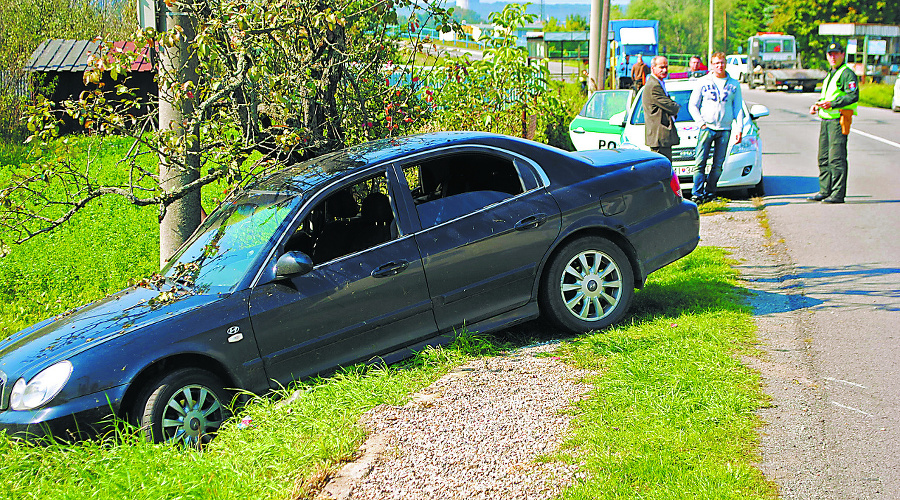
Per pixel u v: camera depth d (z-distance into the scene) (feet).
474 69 32.83
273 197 19.39
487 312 19.74
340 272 18.22
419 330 19.04
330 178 19.01
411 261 18.78
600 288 20.81
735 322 20.66
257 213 19.21
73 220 41.55
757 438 14.07
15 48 82.99
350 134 26.25
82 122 21.57
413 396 16.74
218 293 17.57
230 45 22.13
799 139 68.85
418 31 26.53
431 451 14.15
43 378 15.81
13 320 26.99
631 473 12.78
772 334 19.84
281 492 13.12
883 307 21.54
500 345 19.92
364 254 18.56
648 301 22.95
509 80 33.91
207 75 21.88
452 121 32.50
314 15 21.48
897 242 29.14
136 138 21.81
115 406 15.81
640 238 21.36
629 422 14.61
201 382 16.80
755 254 29.07
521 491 12.67
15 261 33.63
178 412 16.55
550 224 20.16
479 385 17.06
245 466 14.12
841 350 18.43
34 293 29.63
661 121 36.55
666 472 12.69
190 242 20.27
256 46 22.76
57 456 14.84
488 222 19.62
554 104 36.58
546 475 13.07
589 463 13.16
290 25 21.26
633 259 21.39
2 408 15.96
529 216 19.97
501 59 33.78
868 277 24.73
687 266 27.20
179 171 23.35
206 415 16.81
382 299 18.53
